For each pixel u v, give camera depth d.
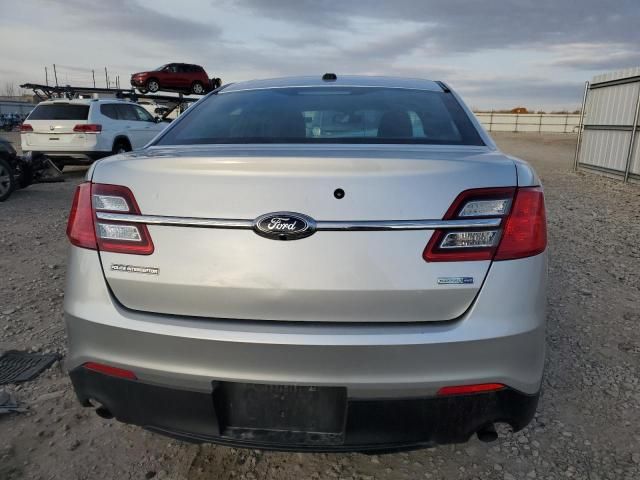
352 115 2.44
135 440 2.42
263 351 1.66
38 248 5.67
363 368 1.64
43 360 3.10
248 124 2.40
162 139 2.36
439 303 1.67
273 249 1.66
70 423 2.53
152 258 1.74
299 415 1.76
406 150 1.92
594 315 3.85
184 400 1.77
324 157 1.69
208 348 1.69
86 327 1.82
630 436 2.44
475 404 1.72
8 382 2.85
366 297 1.65
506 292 1.69
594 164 14.52
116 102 12.11
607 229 7.07
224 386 1.76
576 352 3.26
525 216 1.72
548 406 2.68
